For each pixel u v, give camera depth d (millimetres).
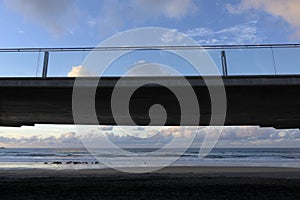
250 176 23719
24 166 39844
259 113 19688
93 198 11461
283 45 13188
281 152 101438
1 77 13406
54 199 11258
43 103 16844
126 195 12227
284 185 15797
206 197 11773
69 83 13422
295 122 24000
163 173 26641
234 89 13586
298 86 13039
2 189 13891
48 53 13672
